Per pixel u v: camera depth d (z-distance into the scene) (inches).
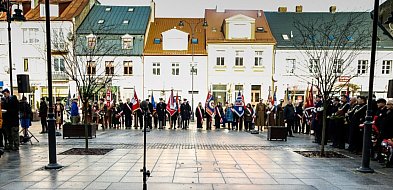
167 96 1347.2
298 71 1336.1
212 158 396.2
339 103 546.0
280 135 575.5
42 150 444.8
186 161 375.9
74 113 662.5
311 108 692.7
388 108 375.2
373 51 328.5
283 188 271.0
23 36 1358.3
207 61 1346.0
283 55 1348.4
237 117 775.7
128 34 1346.0
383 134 372.8
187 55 1339.8
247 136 643.5
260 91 1354.6
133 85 1343.5
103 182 283.1
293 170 336.8
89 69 623.2
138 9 1524.4
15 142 445.1
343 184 285.0
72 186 270.4
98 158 389.7
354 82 1311.5
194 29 1471.5
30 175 305.9
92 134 581.6
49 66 328.8
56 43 1100.5
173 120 802.8
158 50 1355.8
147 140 562.3
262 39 1348.4
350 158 404.2
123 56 1332.4
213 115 791.1
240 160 386.0
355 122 440.5
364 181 295.0
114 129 779.4
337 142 490.3
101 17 1459.2
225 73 1350.9
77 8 1419.8
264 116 756.0
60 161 371.2
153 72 1348.4
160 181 287.6
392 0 1070.4
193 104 1331.2
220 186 274.1
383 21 1117.7
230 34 1357.0
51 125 332.8
